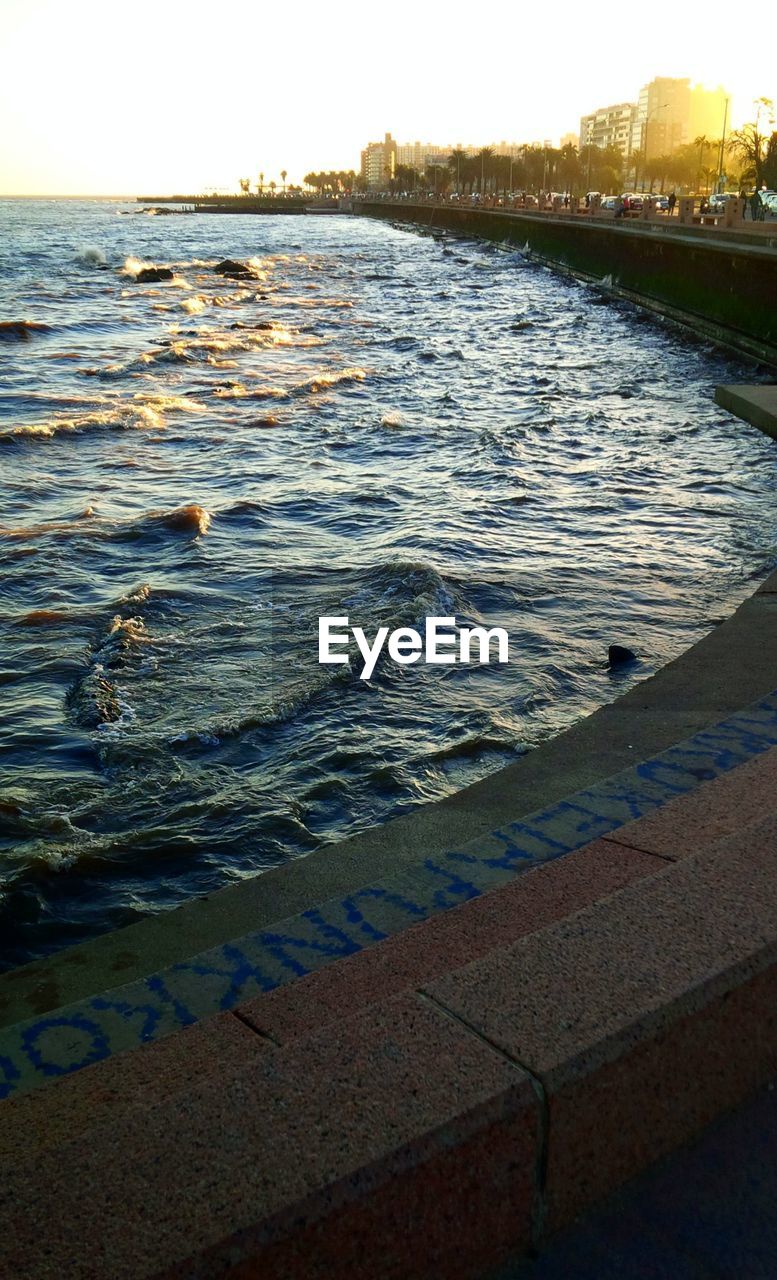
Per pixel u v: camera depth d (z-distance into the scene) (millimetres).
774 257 24766
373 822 5590
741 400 13664
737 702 5438
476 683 7309
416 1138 1778
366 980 2658
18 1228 1638
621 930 2324
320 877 4176
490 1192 1869
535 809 4551
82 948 3930
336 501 12445
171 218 173000
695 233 34469
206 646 7957
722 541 10922
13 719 6746
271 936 3322
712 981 2137
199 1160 1750
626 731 5273
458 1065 1939
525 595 9203
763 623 6660
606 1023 2027
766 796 3289
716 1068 2166
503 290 50438
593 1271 1911
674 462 14734
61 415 17781
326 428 16969
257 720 6715
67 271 58156
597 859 3141
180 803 5781
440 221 115812
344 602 8930
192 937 3885
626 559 10281
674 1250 1946
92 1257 1581
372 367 24500
